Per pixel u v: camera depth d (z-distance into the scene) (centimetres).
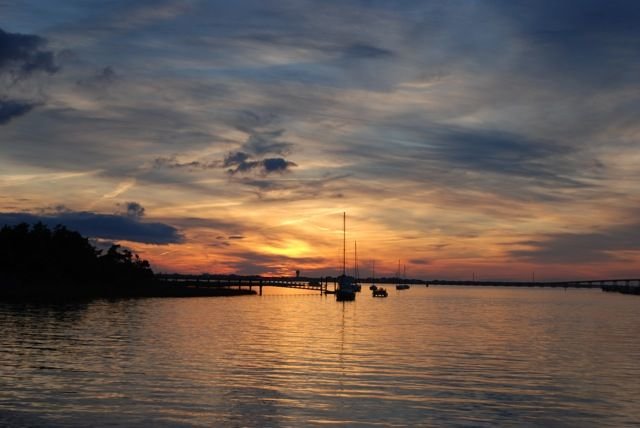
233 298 11800
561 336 5025
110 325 5206
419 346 4041
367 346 3981
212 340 4172
